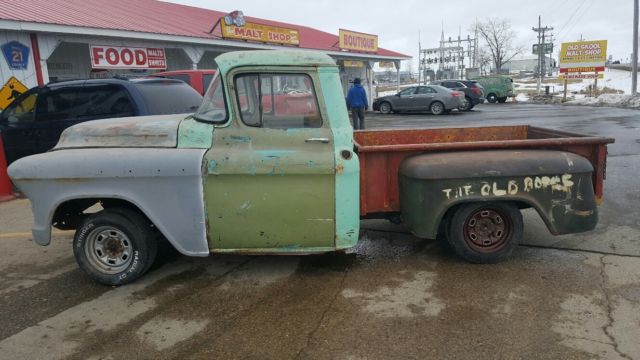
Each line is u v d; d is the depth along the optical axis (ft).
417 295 12.73
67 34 40.63
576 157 14.15
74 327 11.69
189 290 13.52
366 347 10.39
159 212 13.28
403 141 19.30
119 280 13.88
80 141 14.17
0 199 24.14
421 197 13.75
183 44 52.70
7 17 35.70
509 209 14.28
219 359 10.14
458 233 14.32
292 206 13.17
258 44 61.26
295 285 13.61
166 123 13.80
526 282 13.32
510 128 19.49
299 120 13.21
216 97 13.39
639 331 10.69
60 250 17.15
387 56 97.50
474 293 12.75
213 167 12.91
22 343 11.03
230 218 13.23
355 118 46.39
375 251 16.05
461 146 14.39
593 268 14.15
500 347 10.24
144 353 10.48
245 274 14.49
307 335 10.96
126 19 49.62
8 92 37.27
